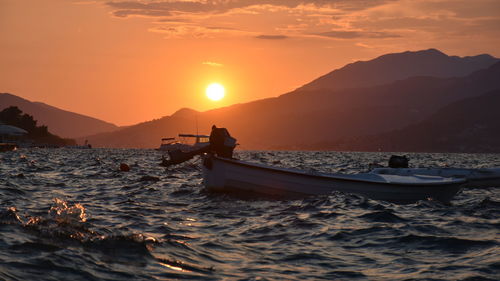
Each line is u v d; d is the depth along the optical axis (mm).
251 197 18906
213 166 19344
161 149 126062
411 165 69688
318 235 11531
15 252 8180
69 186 22875
